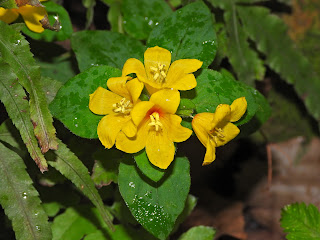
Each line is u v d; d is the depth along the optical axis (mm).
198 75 165
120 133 153
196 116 156
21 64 160
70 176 170
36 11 169
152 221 161
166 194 162
